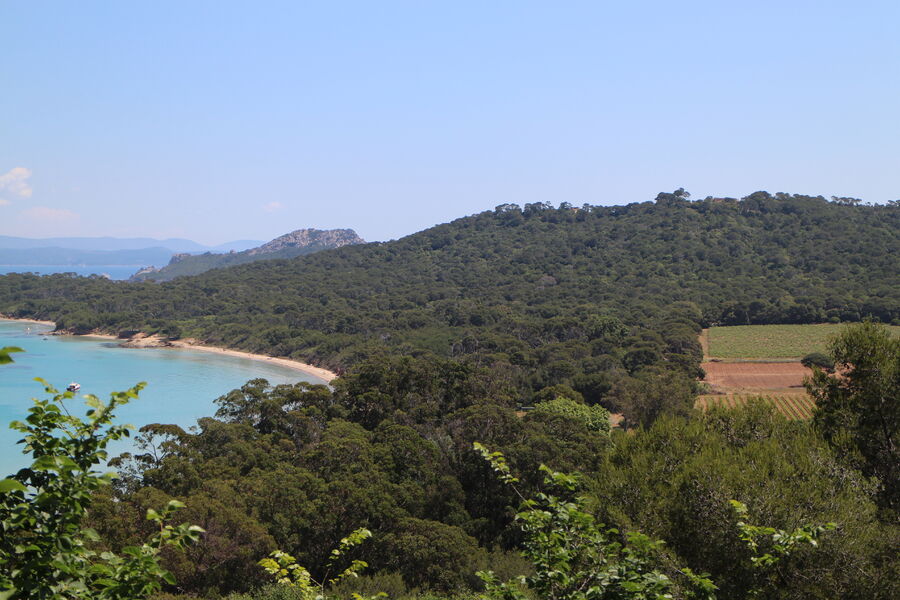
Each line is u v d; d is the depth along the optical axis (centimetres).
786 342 10344
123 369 11019
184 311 16125
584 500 792
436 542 3005
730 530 1290
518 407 7369
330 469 3769
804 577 1221
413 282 18500
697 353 9369
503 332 11131
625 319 11375
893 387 1670
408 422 4784
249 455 4075
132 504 2852
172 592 2639
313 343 12706
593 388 7619
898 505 1564
